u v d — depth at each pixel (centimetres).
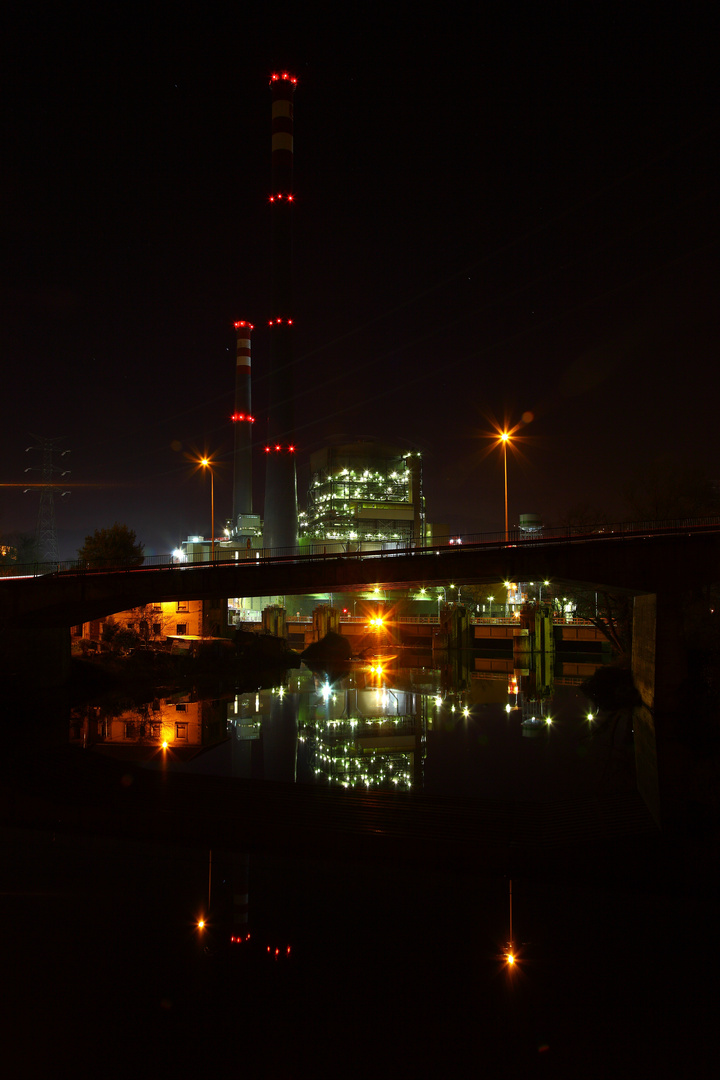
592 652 11431
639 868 2375
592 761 4169
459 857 2464
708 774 3809
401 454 18575
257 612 14112
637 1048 1431
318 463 18900
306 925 1938
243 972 1664
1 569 6994
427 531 17938
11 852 2475
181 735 4903
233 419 17462
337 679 8656
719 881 2259
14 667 5697
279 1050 1403
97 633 8094
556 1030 1483
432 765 4041
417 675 9200
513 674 9438
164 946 1836
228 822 2806
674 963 1762
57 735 4784
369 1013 1558
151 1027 1497
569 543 5619
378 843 2598
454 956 1784
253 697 7006
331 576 6084
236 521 16900
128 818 2852
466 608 12569
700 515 6669
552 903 2084
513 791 3391
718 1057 1392
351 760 4153
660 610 5450
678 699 5356
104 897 2111
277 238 13738
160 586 5966
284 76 13750
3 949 1791
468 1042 1427
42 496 12862
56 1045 1422
